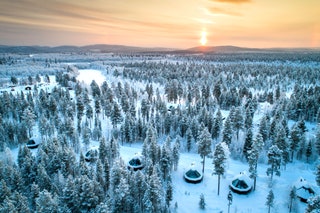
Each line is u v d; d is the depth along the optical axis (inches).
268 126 3120.1
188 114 3880.4
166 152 2139.5
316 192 1914.4
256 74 7824.8
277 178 2244.1
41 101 4293.8
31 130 3361.2
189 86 5610.2
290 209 1784.0
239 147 2965.1
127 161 2513.5
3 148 2834.6
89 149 2630.4
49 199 1408.7
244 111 3732.8
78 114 3750.0
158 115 3607.3
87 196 1571.1
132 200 1672.0
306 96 4490.7
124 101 4399.6
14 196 1525.6
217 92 5034.5
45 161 2100.1
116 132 3430.1
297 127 2696.9
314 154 2709.2
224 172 2175.2
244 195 1991.9
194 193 2038.6
